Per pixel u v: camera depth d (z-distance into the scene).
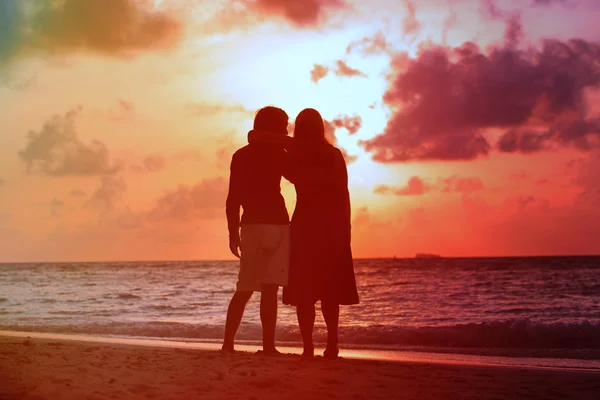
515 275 39.38
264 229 5.07
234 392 3.07
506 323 9.88
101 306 20.05
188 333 10.02
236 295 5.24
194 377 3.51
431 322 14.37
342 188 4.76
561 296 23.77
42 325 11.59
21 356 4.42
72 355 4.61
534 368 4.67
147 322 12.80
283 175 4.93
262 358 4.62
